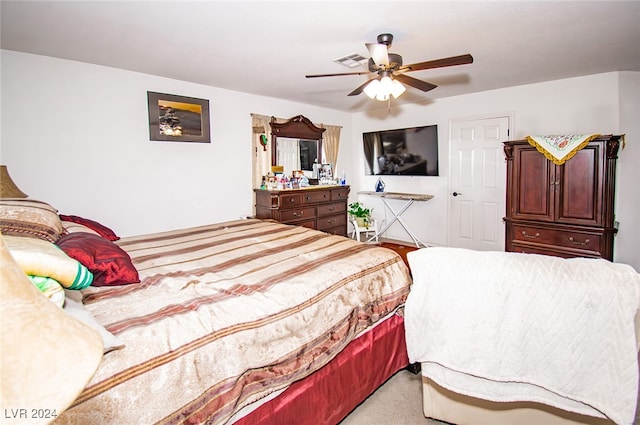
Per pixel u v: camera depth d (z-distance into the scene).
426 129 5.08
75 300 1.14
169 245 2.43
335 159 5.66
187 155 3.83
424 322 1.51
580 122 3.82
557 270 1.28
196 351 1.10
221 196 4.17
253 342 1.25
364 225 5.51
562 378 1.23
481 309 1.36
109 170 3.27
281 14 2.12
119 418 0.91
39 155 2.88
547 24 2.34
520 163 3.74
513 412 1.42
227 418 1.11
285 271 1.79
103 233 2.49
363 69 3.31
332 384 1.60
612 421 1.18
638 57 3.10
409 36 2.52
